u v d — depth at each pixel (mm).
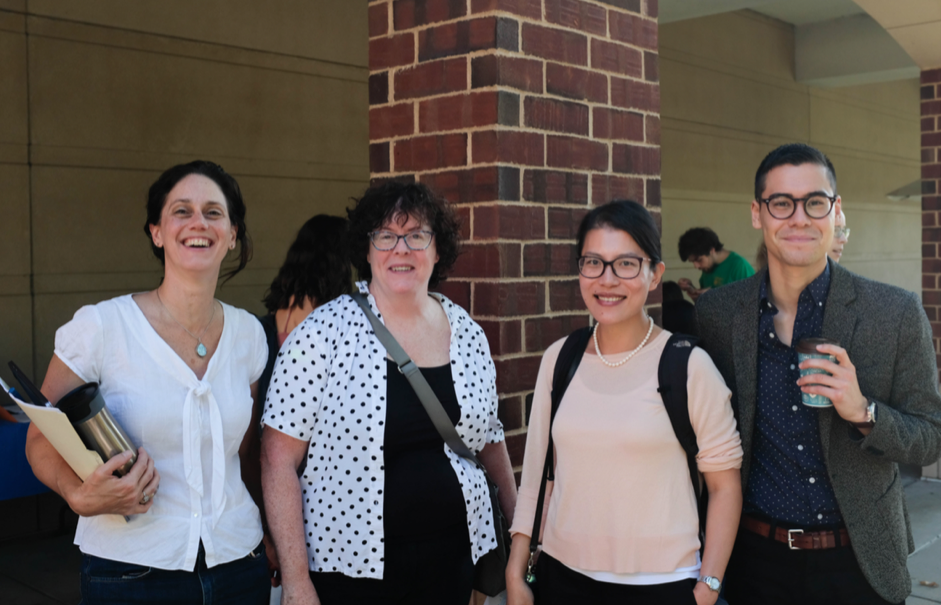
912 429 2092
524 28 3039
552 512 2307
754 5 7867
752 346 2295
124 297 2137
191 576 2037
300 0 7004
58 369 1992
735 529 2189
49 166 5598
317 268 3357
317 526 2230
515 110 3010
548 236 3125
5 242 5406
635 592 2164
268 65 6801
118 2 5883
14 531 5438
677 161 10188
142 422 2014
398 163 3229
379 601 2242
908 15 6723
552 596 2301
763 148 11609
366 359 2277
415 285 2336
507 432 3006
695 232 7570
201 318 2178
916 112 15680
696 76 10430
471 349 2479
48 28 5555
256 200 6750
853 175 13891
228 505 2127
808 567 2195
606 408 2211
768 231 2242
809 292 2264
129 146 5992
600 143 3326
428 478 2256
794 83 12133
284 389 2240
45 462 1977
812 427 2207
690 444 2193
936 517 5730
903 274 15492
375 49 3281
